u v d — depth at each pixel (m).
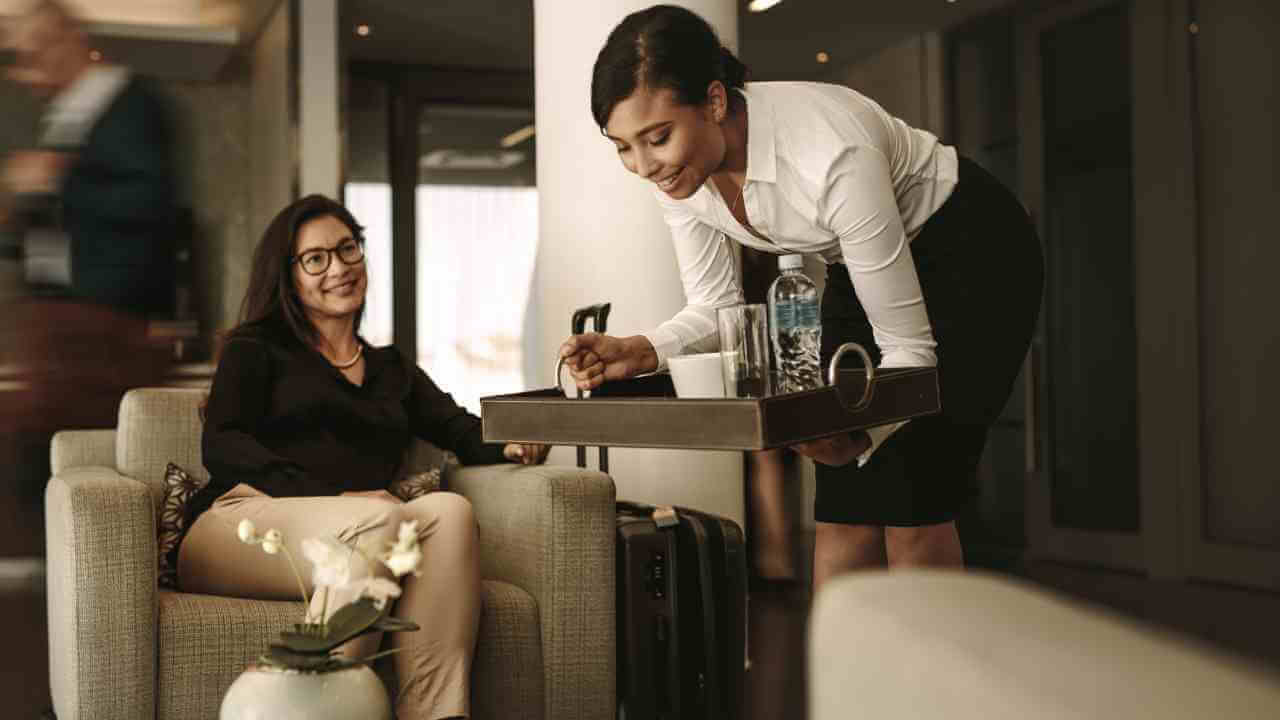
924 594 0.36
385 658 2.02
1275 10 4.98
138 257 5.82
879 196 1.70
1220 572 5.09
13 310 5.60
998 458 6.02
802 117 1.73
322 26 5.93
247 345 2.41
